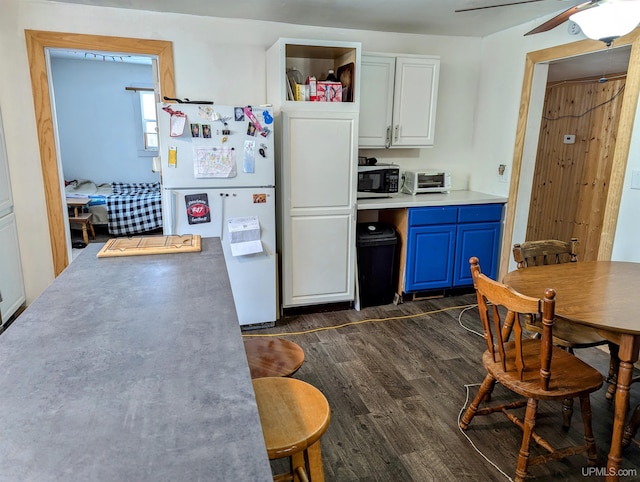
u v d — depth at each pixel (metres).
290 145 3.19
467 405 2.33
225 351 1.08
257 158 3.04
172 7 3.14
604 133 4.60
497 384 2.51
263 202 3.12
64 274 1.66
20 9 3.01
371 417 2.23
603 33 1.83
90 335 1.16
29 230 3.32
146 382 0.94
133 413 0.83
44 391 0.90
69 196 5.91
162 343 1.12
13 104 3.11
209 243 2.16
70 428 0.79
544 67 3.57
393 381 2.56
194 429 0.79
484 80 4.11
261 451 0.74
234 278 3.18
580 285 2.04
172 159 2.87
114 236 5.84
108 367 1.00
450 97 4.16
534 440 1.93
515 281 2.10
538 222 5.36
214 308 1.35
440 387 2.50
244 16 3.36
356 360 2.80
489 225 3.88
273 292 3.29
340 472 1.86
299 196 3.30
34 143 3.20
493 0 2.98
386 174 3.78
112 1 3.01
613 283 2.07
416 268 3.73
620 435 1.70
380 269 3.70
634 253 2.83
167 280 1.61
